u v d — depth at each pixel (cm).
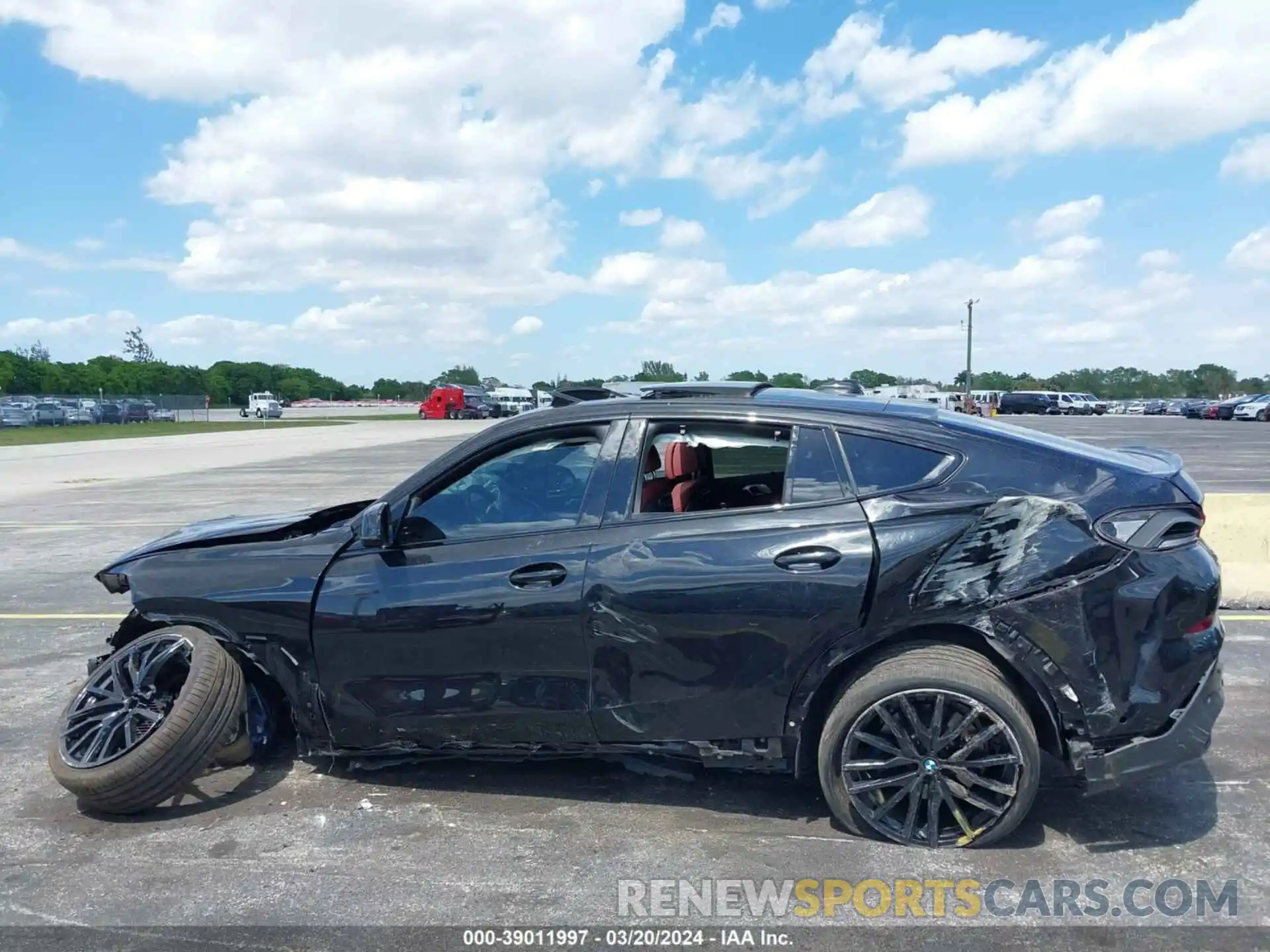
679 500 381
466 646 373
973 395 7000
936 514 342
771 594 343
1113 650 328
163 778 372
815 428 365
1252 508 780
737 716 354
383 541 389
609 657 361
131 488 1805
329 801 397
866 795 349
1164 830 359
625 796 395
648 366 3095
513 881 330
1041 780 395
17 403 5425
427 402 7194
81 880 336
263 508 1423
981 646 342
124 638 433
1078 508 336
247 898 322
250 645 403
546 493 384
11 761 451
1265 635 632
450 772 423
